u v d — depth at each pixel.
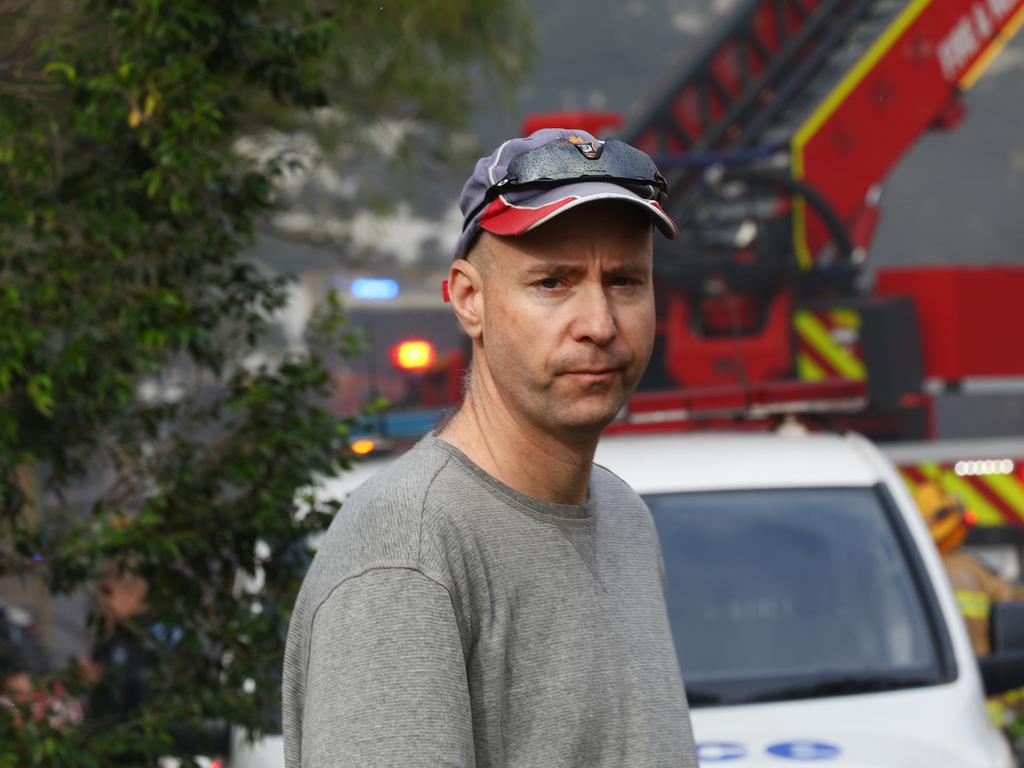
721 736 12.66
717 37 33.94
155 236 13.53
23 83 13.99
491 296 5.97
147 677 14.23
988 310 30.89
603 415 5.91
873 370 29.67
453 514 5.74
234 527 13.80
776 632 13.78
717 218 33.97
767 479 15.20
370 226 31.88
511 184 5.85
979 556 29.02
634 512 6.58
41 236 12.89
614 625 5.98
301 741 5.70
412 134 30.20
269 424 13.84
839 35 34.69
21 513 13.77
